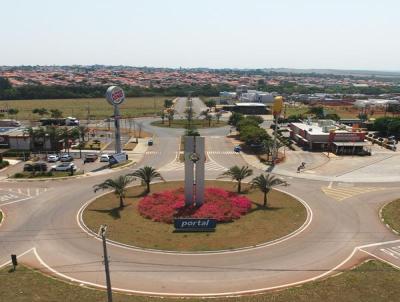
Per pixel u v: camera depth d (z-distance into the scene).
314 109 177.88
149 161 95.81
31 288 38.44
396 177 82.00
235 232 52.50
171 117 165.25
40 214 59.88
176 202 61.53
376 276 41.06
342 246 48.97
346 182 78.12
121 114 186.12
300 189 73.00
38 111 173.00
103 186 62.22
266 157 100.19
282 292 37.97
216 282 40.41
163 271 42.66
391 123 127.12
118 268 43.28
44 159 96.31
